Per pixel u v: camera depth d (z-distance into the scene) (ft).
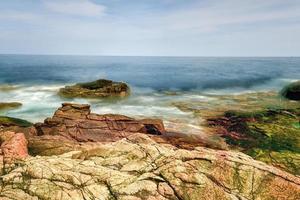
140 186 29.89
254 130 73.15
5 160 36.01
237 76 232.53
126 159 35.53
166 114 94.17
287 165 53.67
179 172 31.76
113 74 268.41
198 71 300.40
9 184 29.43
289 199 29.27
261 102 118.62
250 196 29.48
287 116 85.35
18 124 70.69
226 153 37.17
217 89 165.48
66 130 63.62
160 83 194.39
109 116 71.00
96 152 37.68
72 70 321.32
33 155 44.06
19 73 264.52
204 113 94.17
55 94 137.80
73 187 29.45
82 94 134.21
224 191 29.63
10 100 120.37
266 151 59.98
